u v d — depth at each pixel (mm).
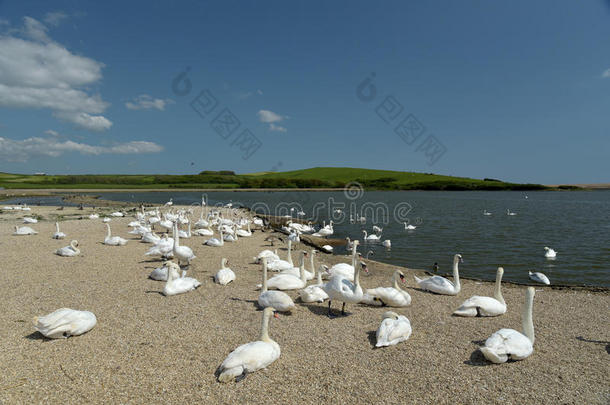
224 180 155750
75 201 71750
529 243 25531
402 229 34125
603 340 8867
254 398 6289
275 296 10289
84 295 11711
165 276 13477
